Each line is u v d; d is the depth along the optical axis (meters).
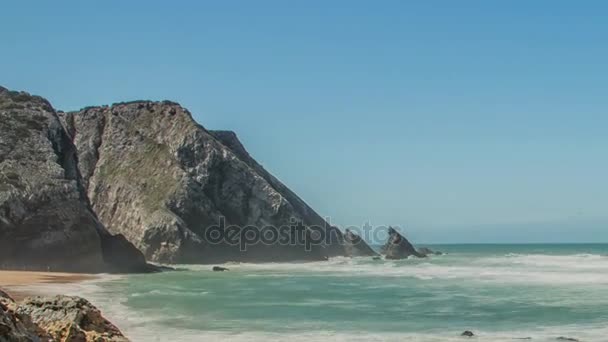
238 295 46.12
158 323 30.64
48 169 78.19
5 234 70.19
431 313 36.34
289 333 28.44
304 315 34.91
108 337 15.68
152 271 78.44
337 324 31.66
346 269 85.25
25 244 70.88
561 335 28.80
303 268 88.69
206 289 51.22
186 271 80.38
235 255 109.69
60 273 67.81
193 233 104.12
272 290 51.03
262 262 109.69
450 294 47.19
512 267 81.62
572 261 96.75
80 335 14.89
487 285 54.12
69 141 89.88
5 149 78.38
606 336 28.42
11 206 71.62
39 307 16.28
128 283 56.62
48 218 73.25
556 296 44.94
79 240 73.62
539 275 64.75
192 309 36.59
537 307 38.94
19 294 40.66
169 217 103.44
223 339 26.36
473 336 28.25
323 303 41.19
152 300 41.12
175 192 109.19
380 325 31.41
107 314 33.28
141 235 103.06
